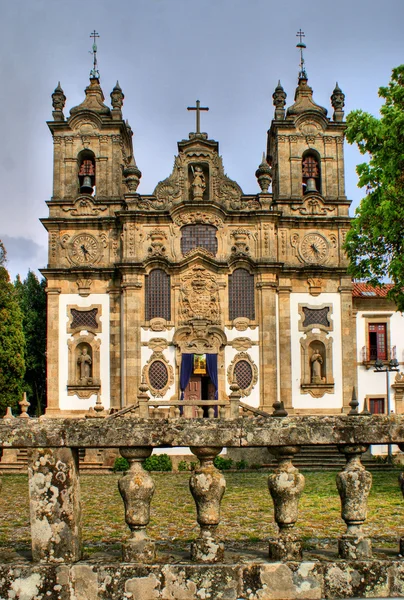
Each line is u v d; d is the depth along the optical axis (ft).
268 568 20.43
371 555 21.06
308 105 150.82
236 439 21.47
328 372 139.85
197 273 138.51
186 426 21.63
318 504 52.21
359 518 21.30
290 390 138.51
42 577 20.44
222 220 140.46
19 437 21.34
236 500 57.88
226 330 138.00
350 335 140.87
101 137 147.23
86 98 150.41
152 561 21.01
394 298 86.17
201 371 135.33
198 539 21.25
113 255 142.61
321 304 141.69
